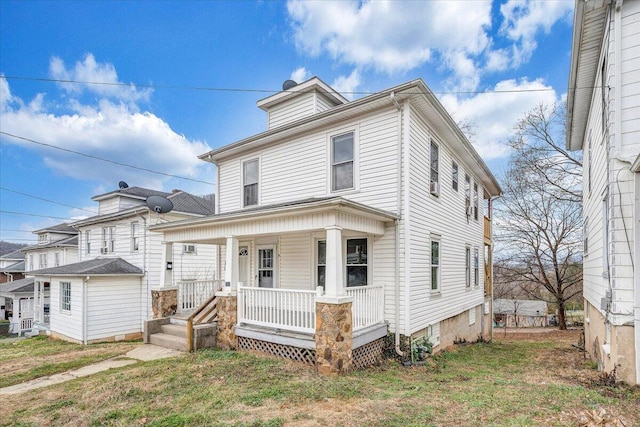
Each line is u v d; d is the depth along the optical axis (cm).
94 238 1778
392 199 782
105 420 416
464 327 1192
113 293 1401
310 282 922
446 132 969
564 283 2158
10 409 466
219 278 1180
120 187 1967
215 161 1190
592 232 847
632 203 545
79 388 545
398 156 779
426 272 860
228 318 796
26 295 2056
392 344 754
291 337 678
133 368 650
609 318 574
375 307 745
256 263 1056
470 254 1281
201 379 563
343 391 504
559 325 2048
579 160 1938
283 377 571
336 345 593
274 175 1016
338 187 880
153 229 997
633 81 555
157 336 873
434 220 928
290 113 1125
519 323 2502
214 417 413
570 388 527
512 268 2245
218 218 794
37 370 680
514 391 516
